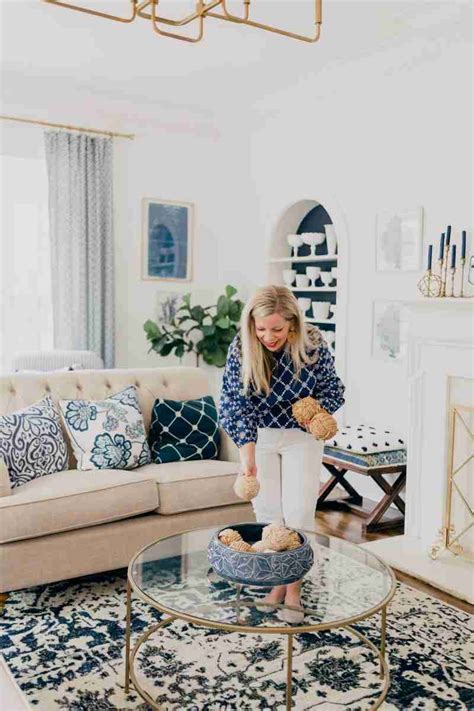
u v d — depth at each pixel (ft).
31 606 8.41
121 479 8.98
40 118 15.51
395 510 13.08
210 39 12.65
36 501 8.15
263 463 8.31
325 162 14.74
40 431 9.39
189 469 9.71
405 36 12.25
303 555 5.93
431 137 12.24
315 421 7.13
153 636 7.63
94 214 16.21
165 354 17.04
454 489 10.13
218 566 5.96
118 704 6.30
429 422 10.48
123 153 16.85
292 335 7.66
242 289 17.90
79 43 12.96
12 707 6.23
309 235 15.44
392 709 6.28
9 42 12.92
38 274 16.19
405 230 12.83
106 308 16.52
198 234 18.17
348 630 7.43
